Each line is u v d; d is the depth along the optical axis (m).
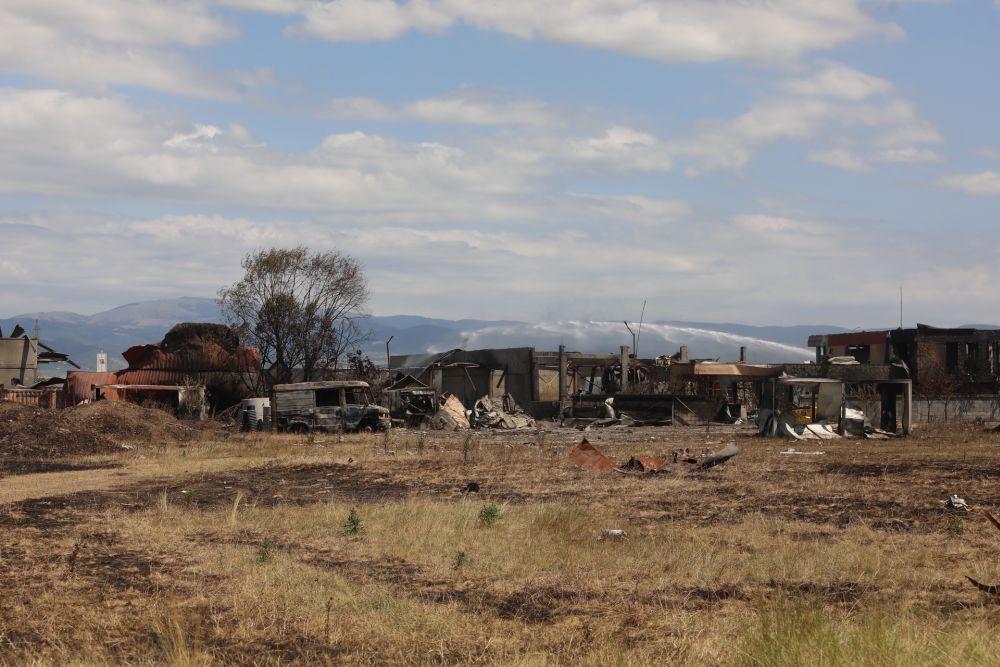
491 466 27.48
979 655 7.68
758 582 11.66
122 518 17.48
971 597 10.69
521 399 65.56
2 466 30.03
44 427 36.06
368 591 11.05
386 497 20.95
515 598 10.95
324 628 9.52
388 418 48.31
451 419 53.16
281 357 63.56
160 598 10.80
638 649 8.62
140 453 34.78
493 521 16.25
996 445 36.09
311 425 47.56
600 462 26.94
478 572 12.36
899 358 66.44
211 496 21.69
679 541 14.38
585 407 57.28
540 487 22.14
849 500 19.20
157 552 13.88
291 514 17.83
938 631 8.43
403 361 73.12
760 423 43.44
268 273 63.97
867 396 43.62
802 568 12.30
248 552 13.69
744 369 61.97
